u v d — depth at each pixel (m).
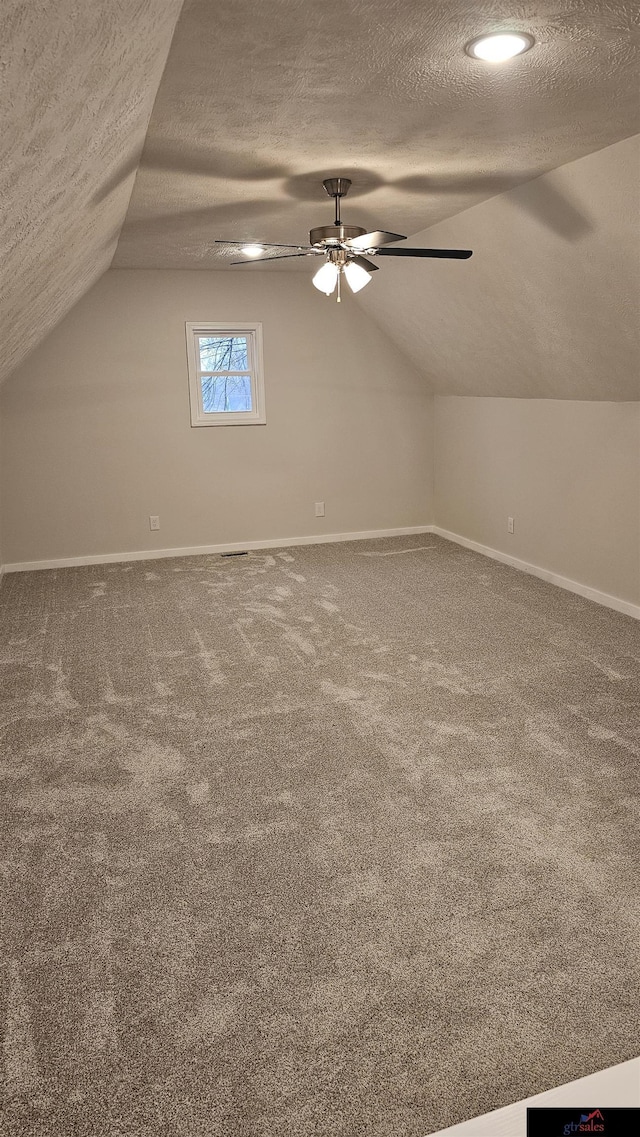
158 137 2.91
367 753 3.20
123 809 2.83
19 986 2.04
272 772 3.07
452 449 6.81
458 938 2.17
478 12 1.96
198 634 4.65
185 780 3.02
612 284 3.82
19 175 1.62
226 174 3.44
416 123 2.82
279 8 1.92
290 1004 1.96
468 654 4.25
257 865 2.51
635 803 2.80
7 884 2.43
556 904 2.30
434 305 5.50
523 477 5.81
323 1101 1.70
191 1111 1.69
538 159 3.33
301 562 6.31
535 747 3.22
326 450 6.85
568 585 5.41
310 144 3.05
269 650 4.37
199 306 6.24
